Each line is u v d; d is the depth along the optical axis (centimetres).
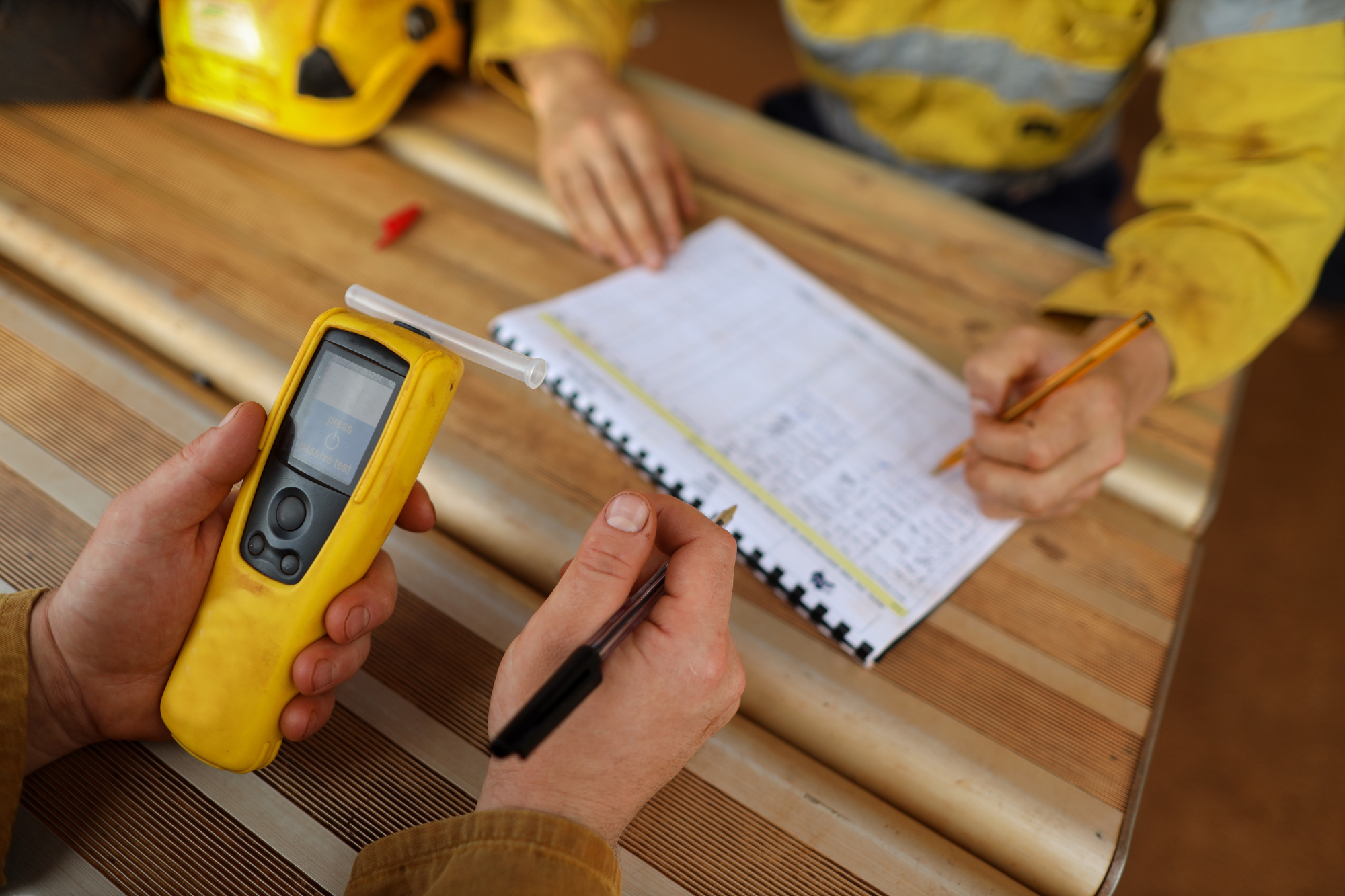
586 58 81
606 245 71
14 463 51
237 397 59
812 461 58
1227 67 66
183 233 66
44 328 59
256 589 38
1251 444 150
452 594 49
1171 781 113
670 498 41
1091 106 90
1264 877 106
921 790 45
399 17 77
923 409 63
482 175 78
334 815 40
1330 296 160
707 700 36
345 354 39
